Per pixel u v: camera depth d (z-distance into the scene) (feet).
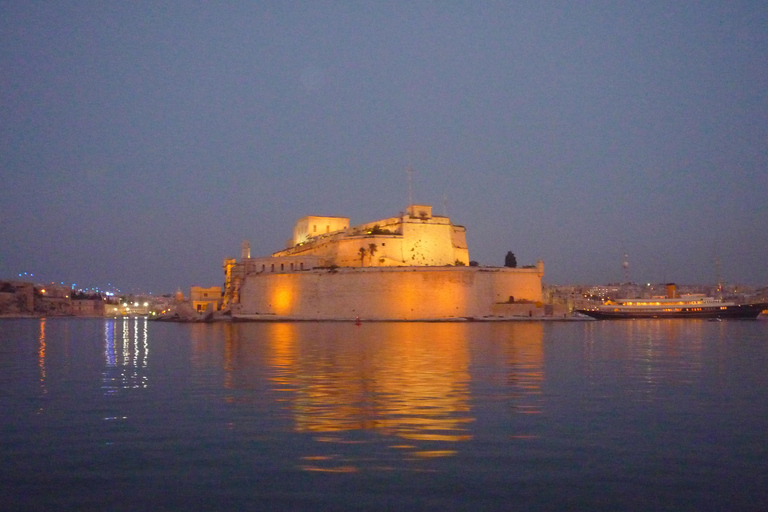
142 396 81.35
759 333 255.09
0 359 135.44
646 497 44.60
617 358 133.18
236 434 60.29
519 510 42.50
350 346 165.37
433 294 378.94
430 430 61.57
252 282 417.28
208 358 133.90
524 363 120.67
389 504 43.42
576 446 56.18
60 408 73.31
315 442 57.36
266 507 43.04
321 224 491.31
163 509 42.86
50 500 44.45
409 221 415.23
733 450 55.21
